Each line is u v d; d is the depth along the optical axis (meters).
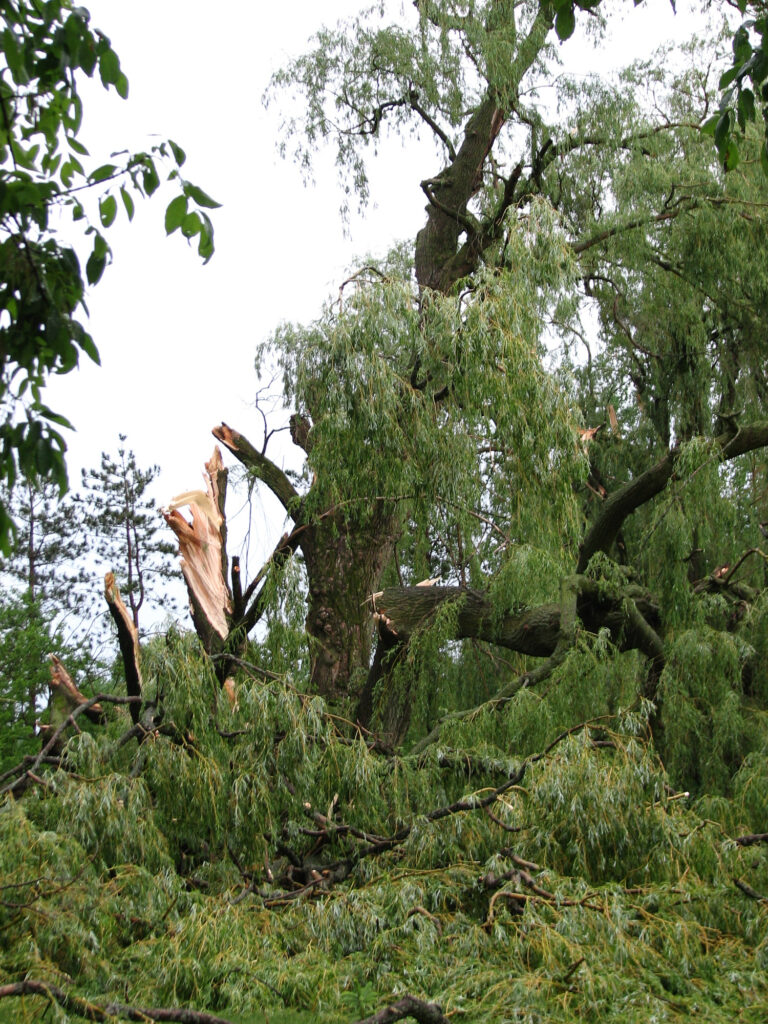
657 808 7.06
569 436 10.22
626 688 10.73
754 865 6.85
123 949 5.71
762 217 13.04
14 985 4.46
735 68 4.43
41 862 5.77
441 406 10.70
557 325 11.23
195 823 7.23
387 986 5.45
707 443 11.07
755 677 11.15
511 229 10.90
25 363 3.37
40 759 7.32
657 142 13.44
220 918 5.76
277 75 14.36
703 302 13.86
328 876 7.32
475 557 11.21
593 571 11.95
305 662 11.00
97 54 3.38
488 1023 4.86
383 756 9.20
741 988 5.38
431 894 6.37
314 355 10.63
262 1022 5.07
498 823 7.02
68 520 32.12
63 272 3.37
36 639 21.38
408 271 15.44
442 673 11.99
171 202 3.56
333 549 13.62
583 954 5.38
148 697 8.00
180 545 10.79
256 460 12.48
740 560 11.79
